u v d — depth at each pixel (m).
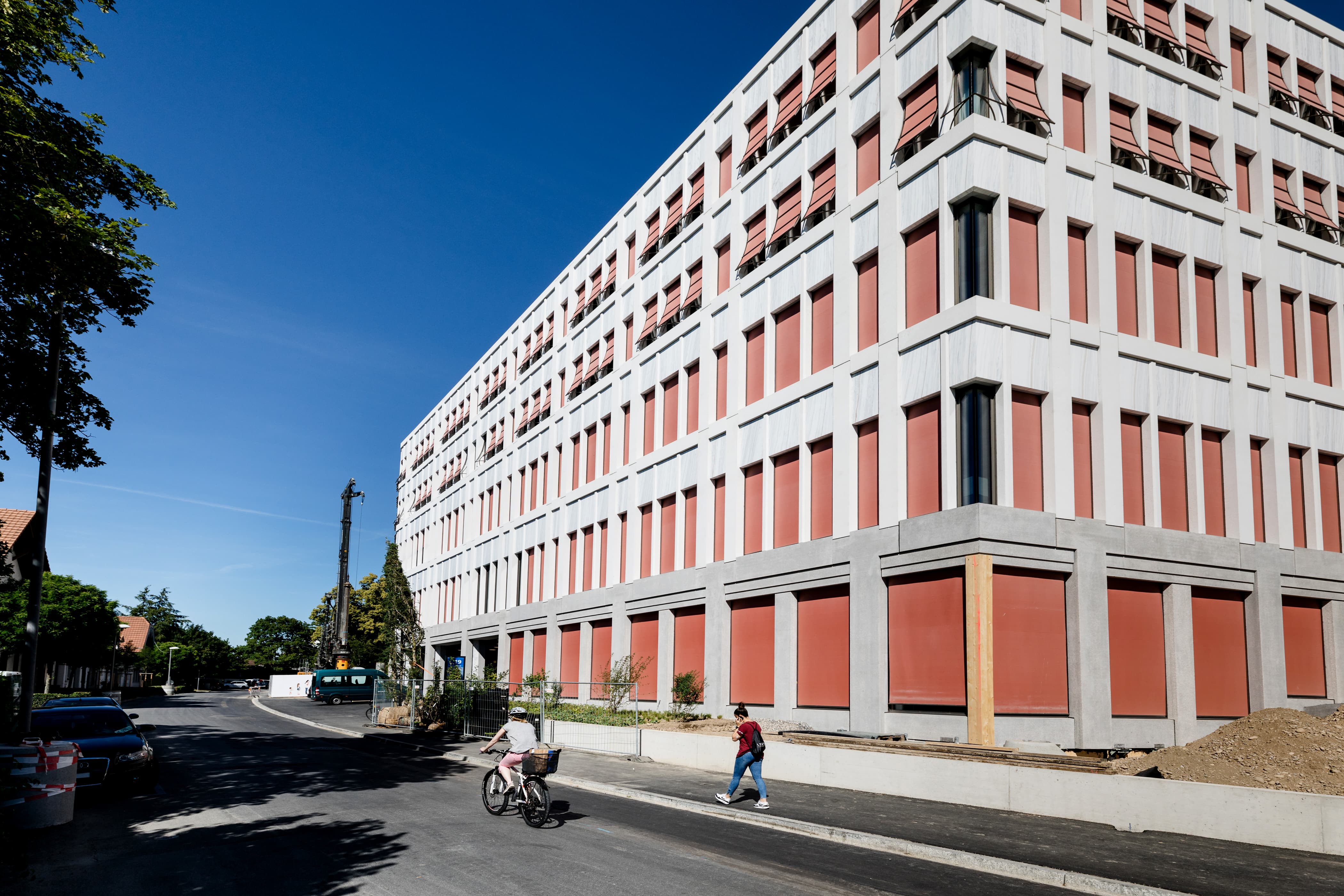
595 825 12.28
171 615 175.00
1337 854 9.95
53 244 13.87
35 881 9.02
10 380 16.34
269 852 10.33
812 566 22.66
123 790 15.77
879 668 20.03
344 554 65.12
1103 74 21.38
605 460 36.03
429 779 17.64
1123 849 10.41
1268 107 24.69
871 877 9.38
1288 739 12.52
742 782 17.05
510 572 44.75
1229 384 22.36
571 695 36.22
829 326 23.69
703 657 27.70
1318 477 23.91
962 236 19.56
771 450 25.20
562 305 42.84
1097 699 18.33
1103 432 19.75
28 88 13.90
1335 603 23.36
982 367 18.50
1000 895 8.71
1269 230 23.95
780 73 27.17
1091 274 20.52
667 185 33.31
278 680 72.44
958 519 18.25
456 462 57.25
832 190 24.08
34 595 15.70
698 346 29.53
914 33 21.41
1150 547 19.94
